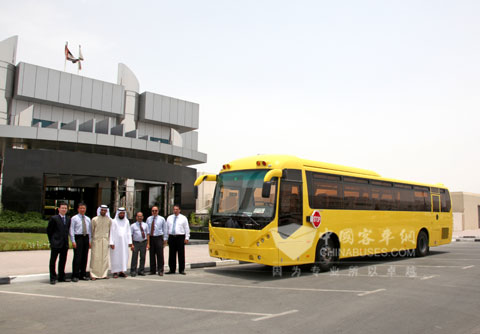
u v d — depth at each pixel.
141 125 36.91
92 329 5.73
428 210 16.50
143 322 6.12
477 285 9.52
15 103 29.86
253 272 11.74
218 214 11.43
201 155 36.19
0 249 14.41
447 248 21.28
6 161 25.30
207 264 13.04
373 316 6.60
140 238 10.89
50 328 5.76
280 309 7.04
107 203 29.44
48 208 28.75
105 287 9.03
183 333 5.57
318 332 5.69
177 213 11.36
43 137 26.17
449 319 6.49
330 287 9.23
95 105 32.69
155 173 31.20
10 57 29.73
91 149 30.45
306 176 11.40
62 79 31.09
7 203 25.03
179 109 38.06
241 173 11.29
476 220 44.56
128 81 35.59
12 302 7.44
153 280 10.12
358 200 13.03
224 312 6.79
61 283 9.47
